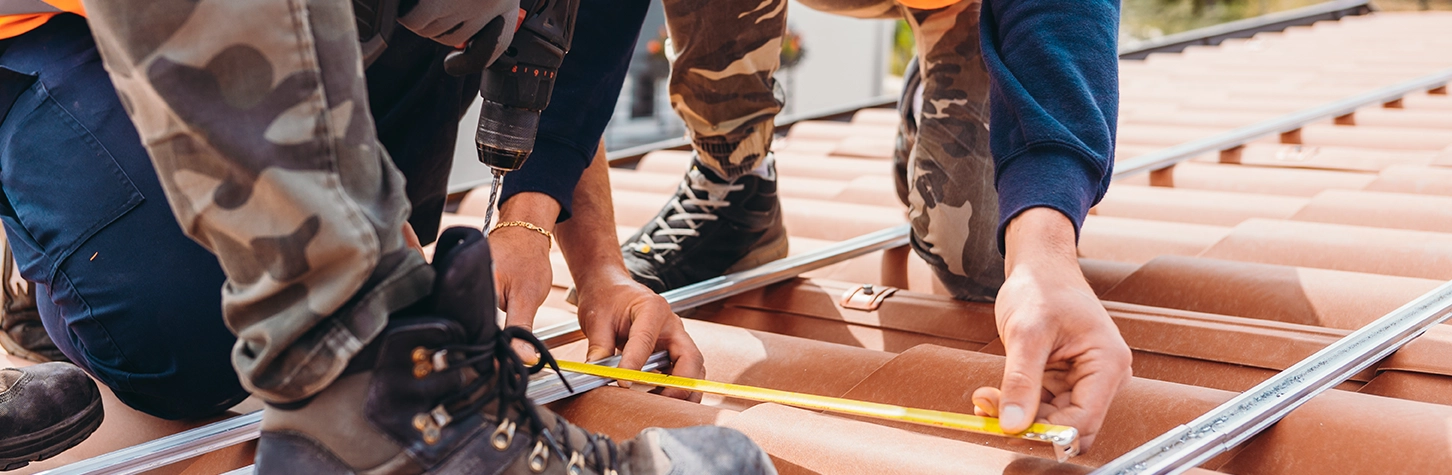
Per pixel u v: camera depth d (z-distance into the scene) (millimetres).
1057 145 951
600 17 1305
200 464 1106
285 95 632
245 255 654
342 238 644
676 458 802
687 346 1242
